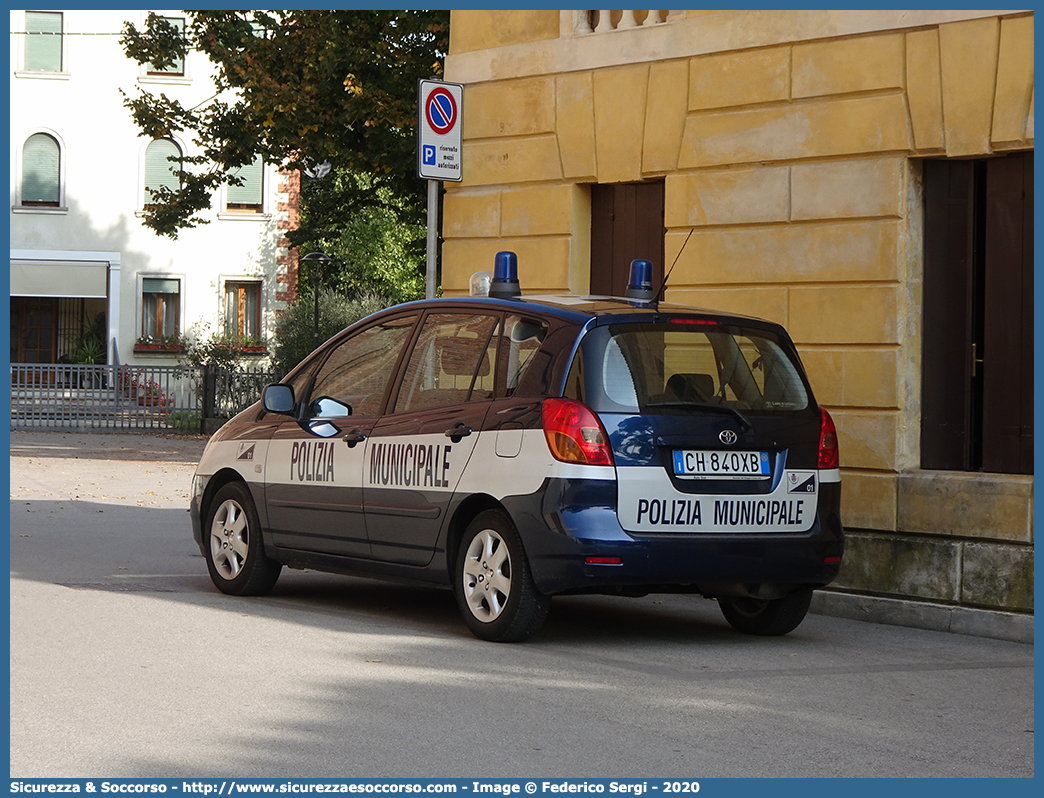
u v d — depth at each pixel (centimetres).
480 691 637
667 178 1103
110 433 3059
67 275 4178
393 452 826
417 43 2486
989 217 941
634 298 856
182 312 4231
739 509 755
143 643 742
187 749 524
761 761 527
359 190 3106
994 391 941
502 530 755
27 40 4141
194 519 983
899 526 939
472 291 917
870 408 969
